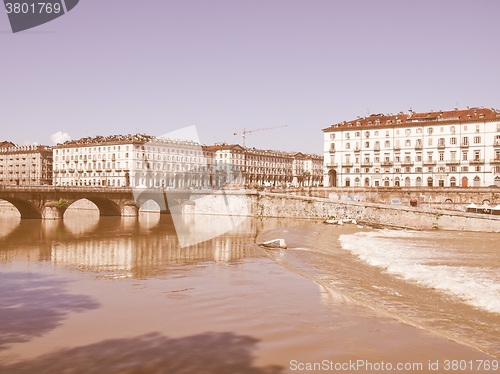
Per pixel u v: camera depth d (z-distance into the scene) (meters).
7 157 166.12
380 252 32.31
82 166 143.00
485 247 39.00
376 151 104.19
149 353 8.52
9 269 21.19
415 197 82.69
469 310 14.78
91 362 7.98
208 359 8.22
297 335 9.92
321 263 25.20
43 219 72.19
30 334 9.83
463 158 94.56
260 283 16.53
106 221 68.44
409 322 11.71
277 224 62.56
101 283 16.53
